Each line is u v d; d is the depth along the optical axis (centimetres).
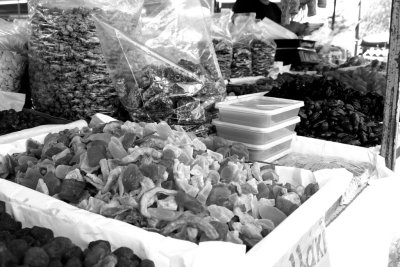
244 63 309
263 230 88
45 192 95
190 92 155
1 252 62
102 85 165
